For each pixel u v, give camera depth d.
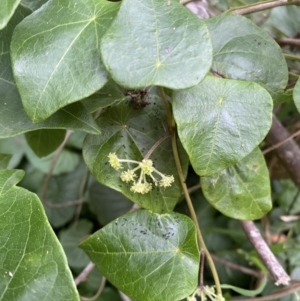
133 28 0.17
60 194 0.50
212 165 0.19
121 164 0.21
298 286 0.27
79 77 0.17
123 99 0.22
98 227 0.51
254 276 0.39
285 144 0.30
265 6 0.23
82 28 0.18
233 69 0.21
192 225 0.21
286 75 0.21
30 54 0.18
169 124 0.21
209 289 0.22
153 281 0.20
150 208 0.21
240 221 0.29
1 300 0.16
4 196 0.18
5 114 0.19
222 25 0.21
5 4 0.15
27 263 0.16
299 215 0.41
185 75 0.16
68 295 0.16
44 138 0.28
